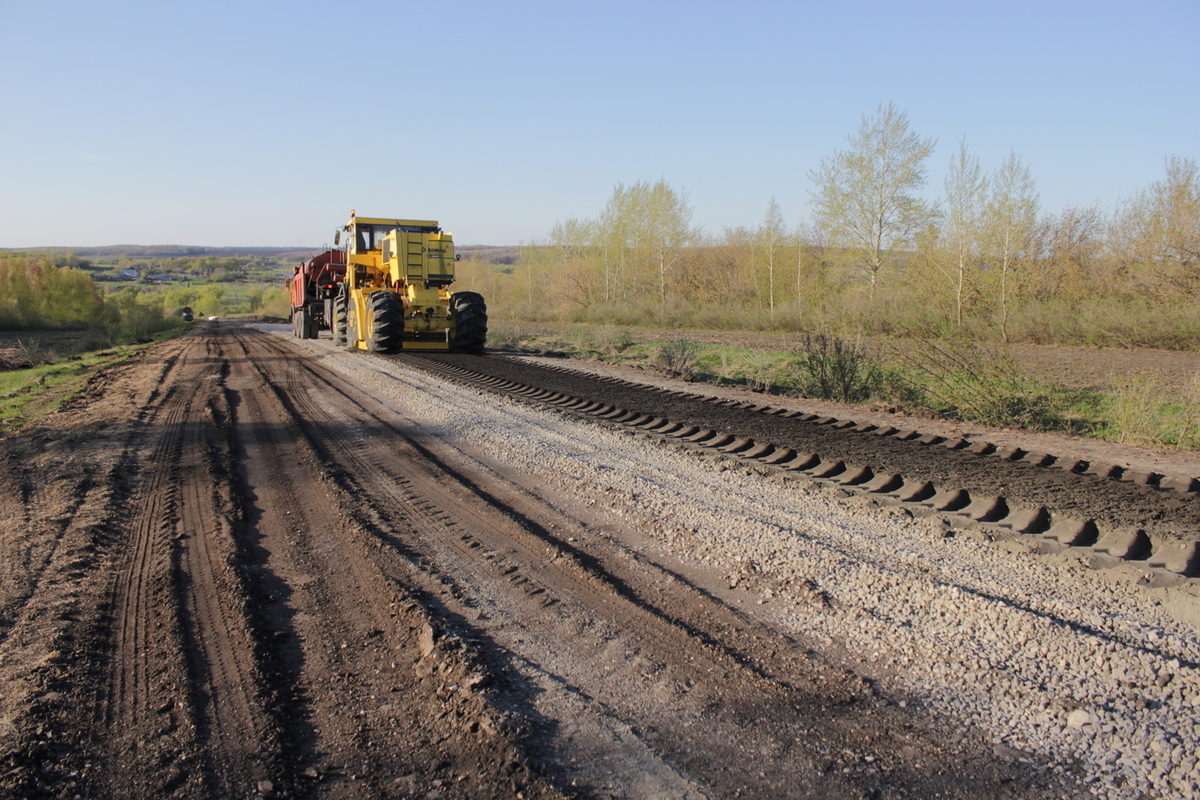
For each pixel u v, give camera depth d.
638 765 2.88
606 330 25.23
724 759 2.91
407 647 3.89
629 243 45.34
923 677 3.48
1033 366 16.50
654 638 3.93
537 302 52.47
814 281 35.78
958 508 6.16
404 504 6.42
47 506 6.45
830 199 32.16
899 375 12.63
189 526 5.91
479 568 4.94
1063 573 4.56
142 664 3.71
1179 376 14.55
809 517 5.78
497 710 3.22
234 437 9.53
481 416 10.38
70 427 10.45
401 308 19.62
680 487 6.69
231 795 2.71
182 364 20.09
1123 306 22.11
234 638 3.99
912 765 2.86
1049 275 26.45
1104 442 9.08
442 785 2.77
